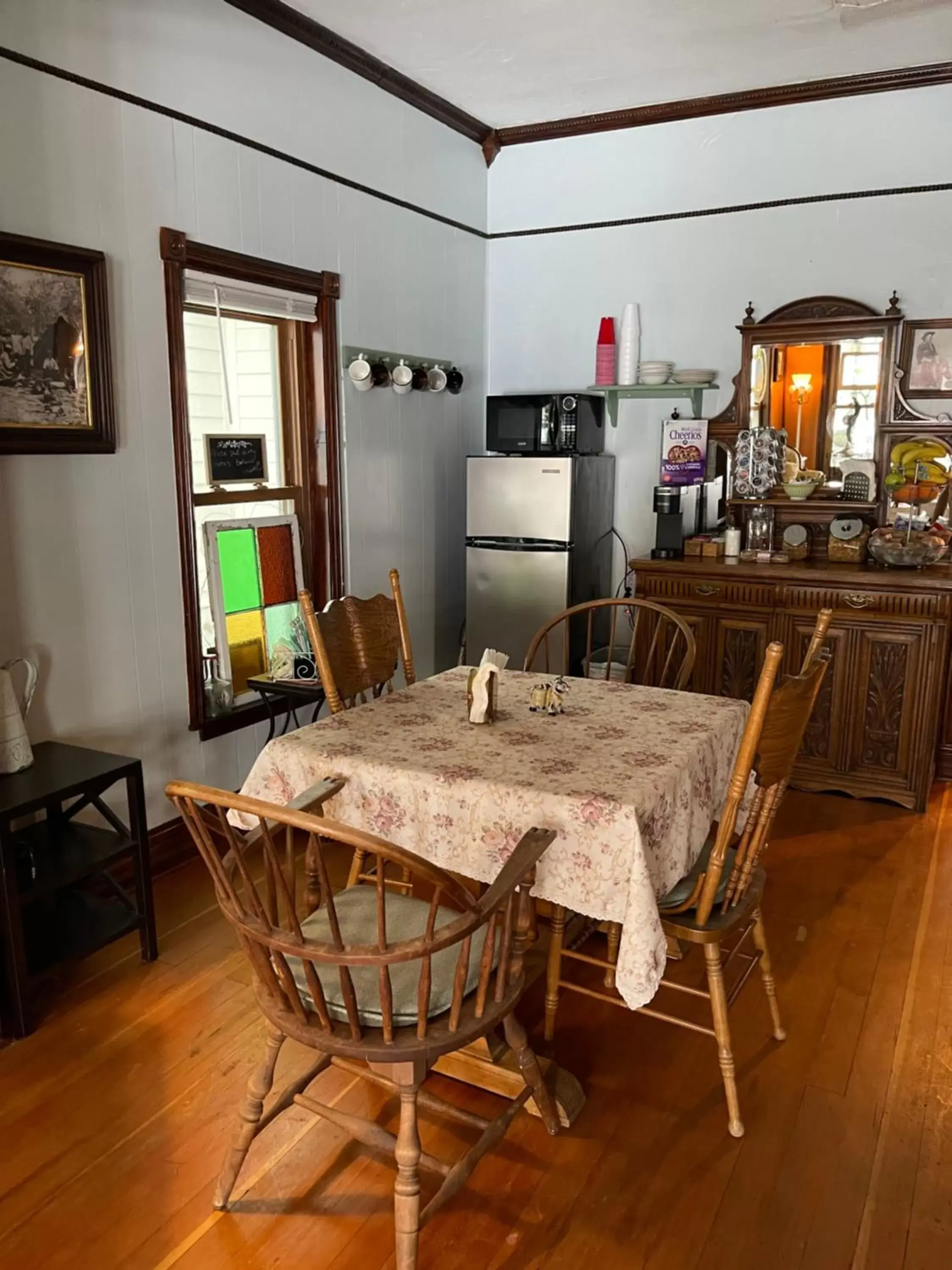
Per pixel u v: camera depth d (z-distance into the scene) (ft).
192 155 9.61
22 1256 5.37
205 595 10.97
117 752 9.48
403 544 13.78
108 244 8.82
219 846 10.32
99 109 8.60
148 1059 7.06
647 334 14.34
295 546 12.04
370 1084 6.81
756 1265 5.30
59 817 8.55
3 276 7.87
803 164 12.92
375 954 4.58
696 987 7.97
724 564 12.64
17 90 7.89
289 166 10.89
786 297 13.34
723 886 6.63
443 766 6.23
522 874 4.93
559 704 7.49
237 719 10.81
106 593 9.18
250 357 11.37
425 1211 5.04
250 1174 5.98
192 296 9.91
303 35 10.71
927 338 12.57
